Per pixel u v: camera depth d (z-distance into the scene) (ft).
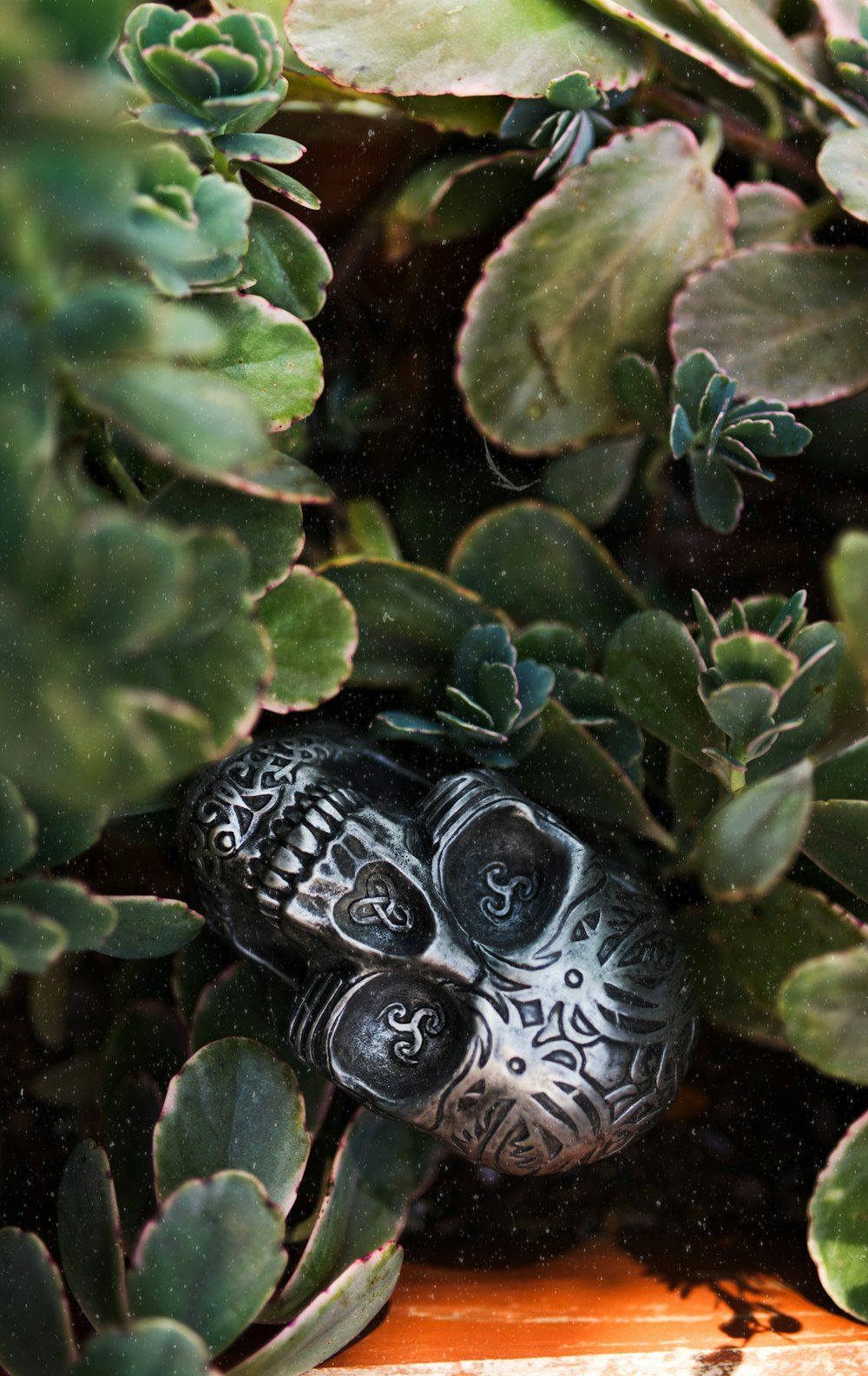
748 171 1.92
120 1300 1.58
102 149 1.41
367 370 1.92
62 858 1.59
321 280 1.70
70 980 1.85
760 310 1.79
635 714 1.72
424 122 1.84
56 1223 1.78
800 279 1.79
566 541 1.80
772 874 1.66
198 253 1.53
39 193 1.41
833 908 1.69
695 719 1.70
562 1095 1.63
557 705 1.72
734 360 1.79
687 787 1.78
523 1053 1.63
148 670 1.57
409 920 1.64
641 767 1.84
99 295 1.45
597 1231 1.82
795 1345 1.67
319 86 1.82
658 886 1.78
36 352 1.45
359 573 1.74
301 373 1.65
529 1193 1.84
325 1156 1.79
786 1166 1.85
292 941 1.67
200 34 1.59
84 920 1.59
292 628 1.69
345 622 1.70
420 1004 1.65
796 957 1.71
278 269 1.69
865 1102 1.86
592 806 1.76
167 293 1.53
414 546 1.92
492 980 1.64
